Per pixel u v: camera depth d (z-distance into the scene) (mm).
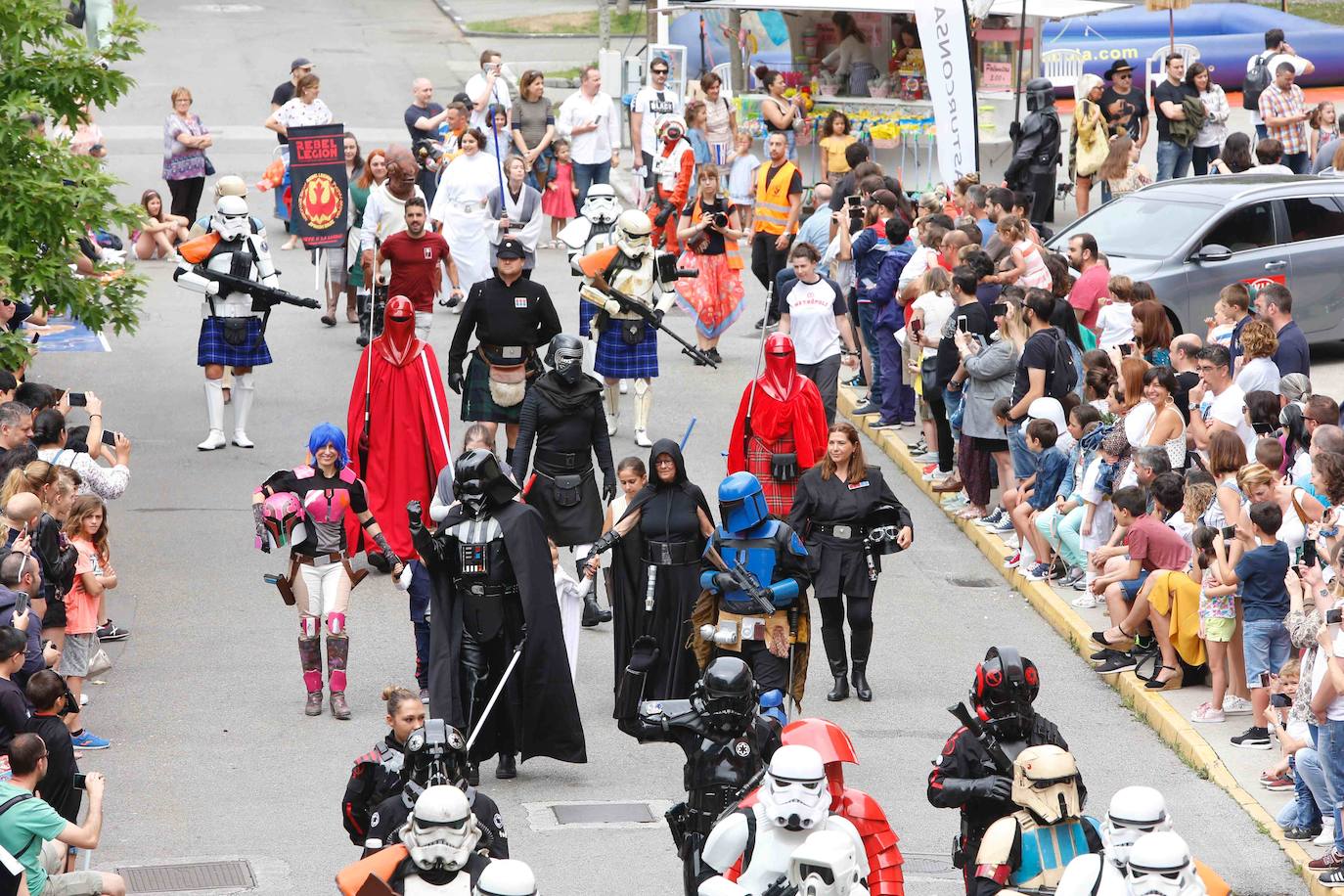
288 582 32969
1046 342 39906
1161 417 36312
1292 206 52969
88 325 44031
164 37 114625
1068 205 74625
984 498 43406
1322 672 25703
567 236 53688
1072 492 38875
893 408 50281
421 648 33688
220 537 42469
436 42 117438
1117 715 33438
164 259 69750
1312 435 33500
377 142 86125
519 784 30375
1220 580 31406
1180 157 70375
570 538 36750
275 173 69625
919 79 74000
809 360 45594
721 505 29703
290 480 32781
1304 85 89688
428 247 50531
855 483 33344
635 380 48188
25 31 42219
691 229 54719
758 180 59312
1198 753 30797
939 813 28969
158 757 30844
